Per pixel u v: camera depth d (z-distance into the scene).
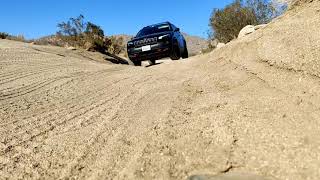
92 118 4.77
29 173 3.21
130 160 3.21
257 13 15.87
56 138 4.05
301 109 3.61
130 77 8.18
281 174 2.57
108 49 27.73
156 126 3.93
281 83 4.49
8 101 6.07
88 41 25.48
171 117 4.20
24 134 4.29
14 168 3.34
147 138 3.62
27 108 5.59
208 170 2.80
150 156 3.20
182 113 4.32
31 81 7.91
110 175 3.01
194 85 6.06
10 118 5.04
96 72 9.30
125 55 29.59
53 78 8.26
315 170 2.51
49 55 13.84
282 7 14.68
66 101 5.97
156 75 8.09
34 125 4.64
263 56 5.33
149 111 4.73
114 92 6.49
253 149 2.99
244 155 2.92
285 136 3.09
